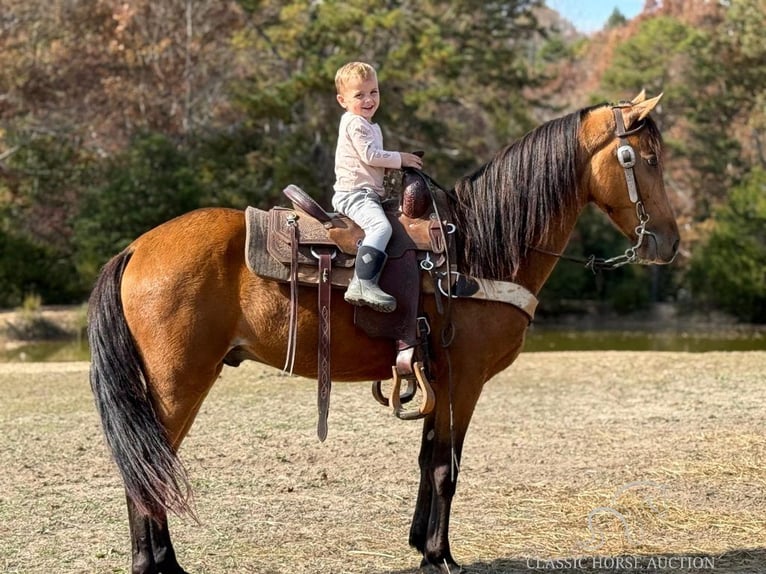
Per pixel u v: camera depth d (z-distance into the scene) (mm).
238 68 27734
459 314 4141
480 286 4141
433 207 4227
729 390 9008
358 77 4156
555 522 5027
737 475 5879
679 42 33469
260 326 4012
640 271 29297
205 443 6914
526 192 4297
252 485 5789
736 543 4664
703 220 33219
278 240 4016
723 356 11492
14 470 6160
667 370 10406
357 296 3920
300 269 4008
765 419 7547
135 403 3865
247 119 25719
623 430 7316
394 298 3945
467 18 27172
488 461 6391
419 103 24047
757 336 22531
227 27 27047
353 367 4156
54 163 25031
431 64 23609
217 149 25000
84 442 7012
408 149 25953
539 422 7719
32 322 19234
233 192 24328
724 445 6660
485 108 27000
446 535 4258
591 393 9094
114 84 25984
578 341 20766
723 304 27203
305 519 5105
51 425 7672
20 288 22016
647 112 4250
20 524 5008
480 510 5250
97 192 22703
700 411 7992
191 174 22641
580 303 28703
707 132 32938
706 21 36219
